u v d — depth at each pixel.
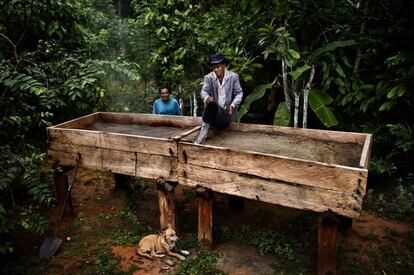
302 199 2.70
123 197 4.65
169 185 3.37
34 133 6.43
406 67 4.54
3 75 3.19
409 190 4.47
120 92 8.15
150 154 3.38
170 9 6.59
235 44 5.80
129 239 3.59
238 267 3.11
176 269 3.09
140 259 3.25
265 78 6.09
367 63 5.25
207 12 6.15
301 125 6.05
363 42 5.04
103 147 3.62
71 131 3.77
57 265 3.19
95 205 4.45
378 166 4.72
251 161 2.87
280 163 2.73
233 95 4.32
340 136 3.51
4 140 3.40
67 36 6.03
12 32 5.27
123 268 3.13
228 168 3.00
